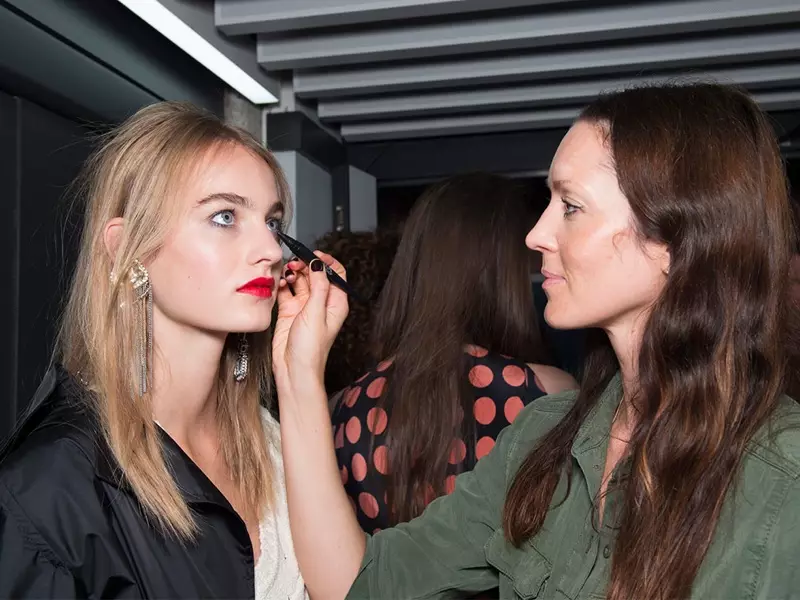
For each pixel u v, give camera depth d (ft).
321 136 9.93
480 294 5.08
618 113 3.44
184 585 3.56
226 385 4.40
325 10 6.95
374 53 7.87
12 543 3.22
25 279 5.74
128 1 6.12
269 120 9.18
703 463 3.15
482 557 4.16
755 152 3.28
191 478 3.78
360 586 4.14
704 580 3.08
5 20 5.18
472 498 4.23
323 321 4.27
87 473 3.47
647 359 3.39
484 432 4.80
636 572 3.18
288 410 4.25
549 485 3.84
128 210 3.79
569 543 3.71
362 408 5.04
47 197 5.98
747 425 3.16
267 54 8.04
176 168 3.77
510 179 5.38
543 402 4.37
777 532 2.98
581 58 8.50
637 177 3.28
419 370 4.85
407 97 9.72
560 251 3.59
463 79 8.75
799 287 3.49
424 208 5.26
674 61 8.40
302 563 4.18
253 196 3.87
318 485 4.17
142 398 3.73
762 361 3.24
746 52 8.18
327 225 10.17
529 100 9.46
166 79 7.24
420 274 5.11
